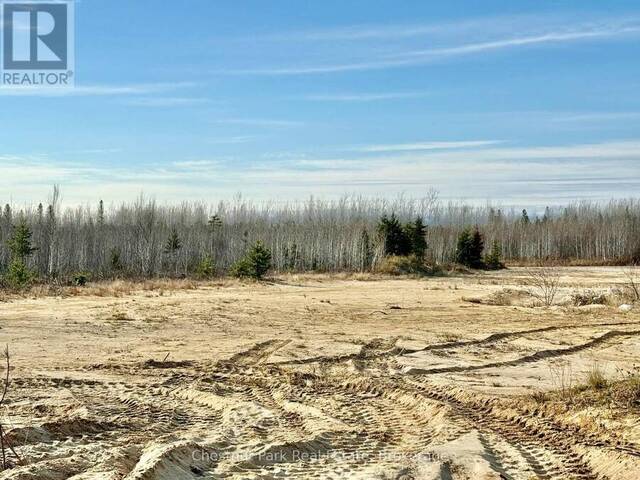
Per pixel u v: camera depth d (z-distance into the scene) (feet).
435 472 27.35
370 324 83.46
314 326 80.74
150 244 199.72
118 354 59.88
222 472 26.71
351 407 40.86
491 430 34.83
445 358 59.31
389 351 63.16
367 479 26.14
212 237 230.27
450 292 134.62
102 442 31.32
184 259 207.41
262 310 95.91
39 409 38.70
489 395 42.68
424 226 222.28
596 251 310.04
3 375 49.34
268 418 37.29
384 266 197.47
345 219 296.30
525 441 32.78
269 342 67.87
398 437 33.96
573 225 331.98
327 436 33.35
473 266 231.91
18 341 65.41
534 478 27.09
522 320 88.33
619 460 28.07
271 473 26.86
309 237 223.10
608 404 36.52
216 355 59.98
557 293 124.26
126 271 186.70
